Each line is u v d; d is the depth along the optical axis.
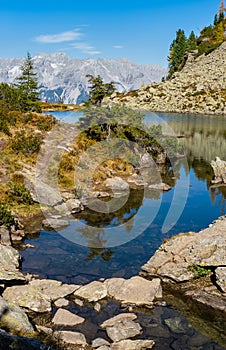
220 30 157.12
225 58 133.75
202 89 112.88
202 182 34.16
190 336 11.93
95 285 14.63
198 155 46.56
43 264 17.09
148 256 18.14
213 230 17.55
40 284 14.66
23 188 25.91
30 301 13.23
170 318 12.90
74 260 17.66
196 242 16.34
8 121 38.81
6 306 11.89
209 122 79.38
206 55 142.75
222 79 117.62
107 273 16.31
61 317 12.56
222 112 96.56
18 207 24.22
